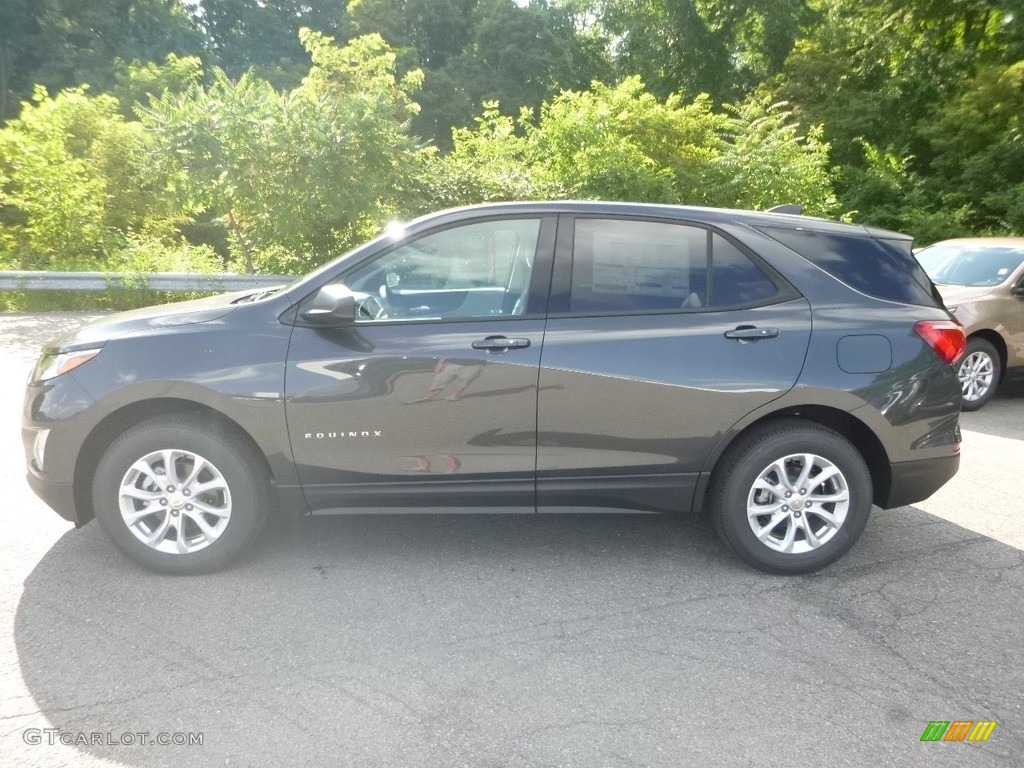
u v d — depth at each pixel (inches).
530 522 180.5
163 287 487.5
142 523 149.1
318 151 487.5
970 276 326.3
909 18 1075.9
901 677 120.4
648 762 100.4
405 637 130.0
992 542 173.5
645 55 1505.9
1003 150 853.2
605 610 140.3
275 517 165.8
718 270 152.0
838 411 152.6
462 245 151.0
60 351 148.7
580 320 147.9
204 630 130.7
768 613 139.8
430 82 1593.3
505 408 146.3
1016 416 301.7
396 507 151.3
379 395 145.1
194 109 497.4
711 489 155.8
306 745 102.7
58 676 116.9
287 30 2129.7
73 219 585.3
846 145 1032.2
